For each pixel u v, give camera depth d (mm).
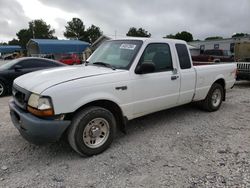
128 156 3820
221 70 6105
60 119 3424
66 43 30203
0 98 8438
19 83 3895
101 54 4824
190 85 5230
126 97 4078
